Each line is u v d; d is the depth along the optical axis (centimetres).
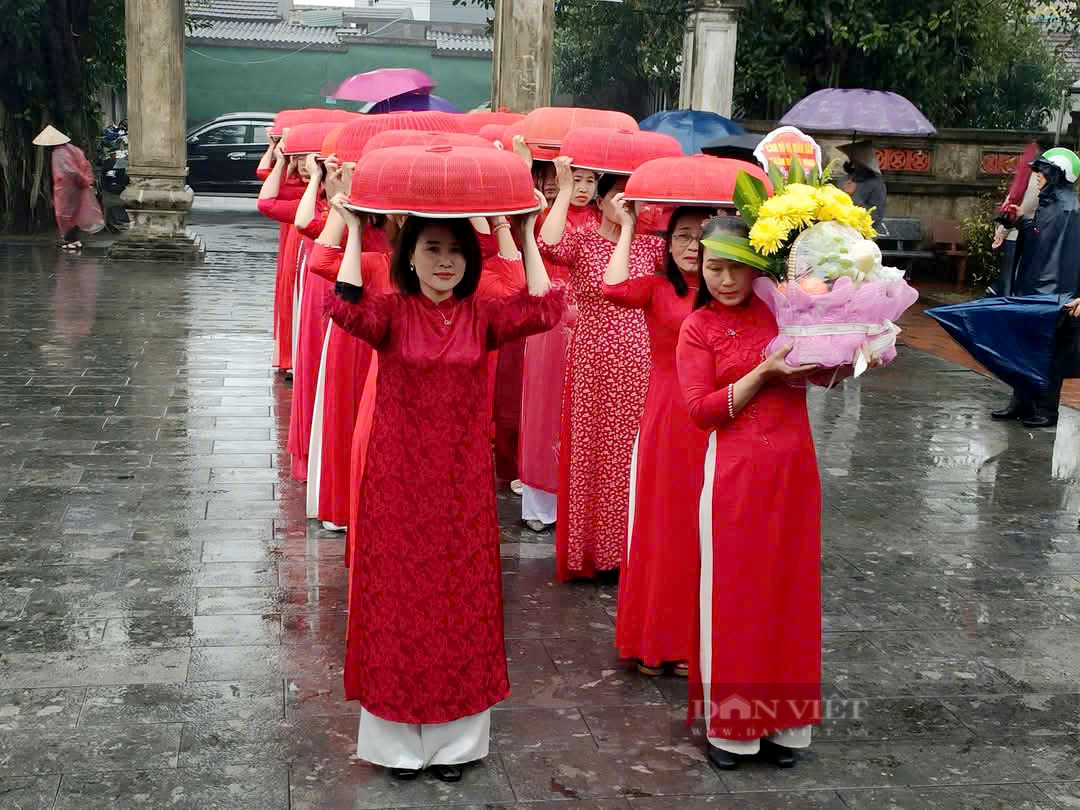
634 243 498
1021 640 484
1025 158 1041
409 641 352
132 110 1548
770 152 423
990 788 368
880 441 804
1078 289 857
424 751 362
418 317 349
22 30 1758
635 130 537
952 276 1612
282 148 607
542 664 447
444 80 3266
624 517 518
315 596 497
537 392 580
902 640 480
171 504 607
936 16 1630
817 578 371
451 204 327
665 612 428
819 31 1633
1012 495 689
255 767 363
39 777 353
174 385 866
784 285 345
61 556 531
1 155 1809
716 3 1470
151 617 470
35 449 694
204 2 2548
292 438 657
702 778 368
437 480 349
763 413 362
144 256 1560
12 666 424
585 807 349
